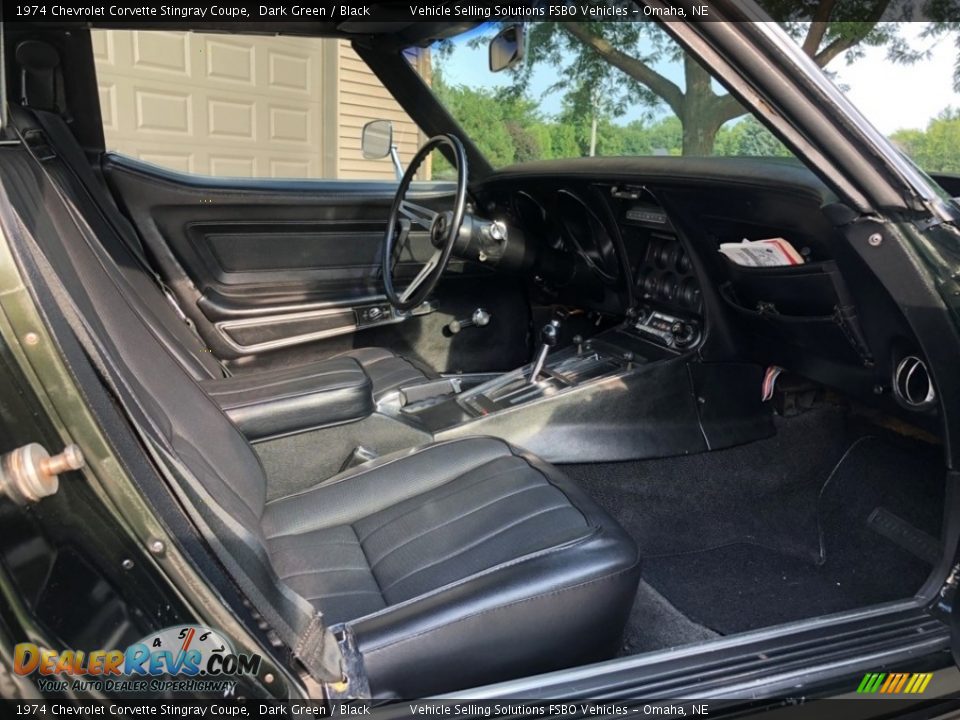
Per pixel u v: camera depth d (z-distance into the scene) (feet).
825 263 4.87
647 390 6.54
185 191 7.50
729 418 6.82
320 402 5.39
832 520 6.22
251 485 4.07
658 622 5.33
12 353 2.02
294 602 2.78
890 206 3.66
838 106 3.32
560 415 6.35
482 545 3.93
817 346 5.64
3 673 2.05
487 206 8.68
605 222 7.13
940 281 3.77
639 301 7.38
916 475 6.20
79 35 6.75
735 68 3.24
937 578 3.85
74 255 3.47
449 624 3.29
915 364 4.79
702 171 5.49
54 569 2.16
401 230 8.34
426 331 8.85
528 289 9.17
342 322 8.42
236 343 8.01
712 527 6.34
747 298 6.05
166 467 2.42
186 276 7.73
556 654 3.57
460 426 6.04
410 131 8.70
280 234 8.04
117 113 12.96
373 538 4.25
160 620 2.39
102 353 2.39
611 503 6.59
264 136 14.42
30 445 2.03
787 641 3.46
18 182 3.06
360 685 2.97
